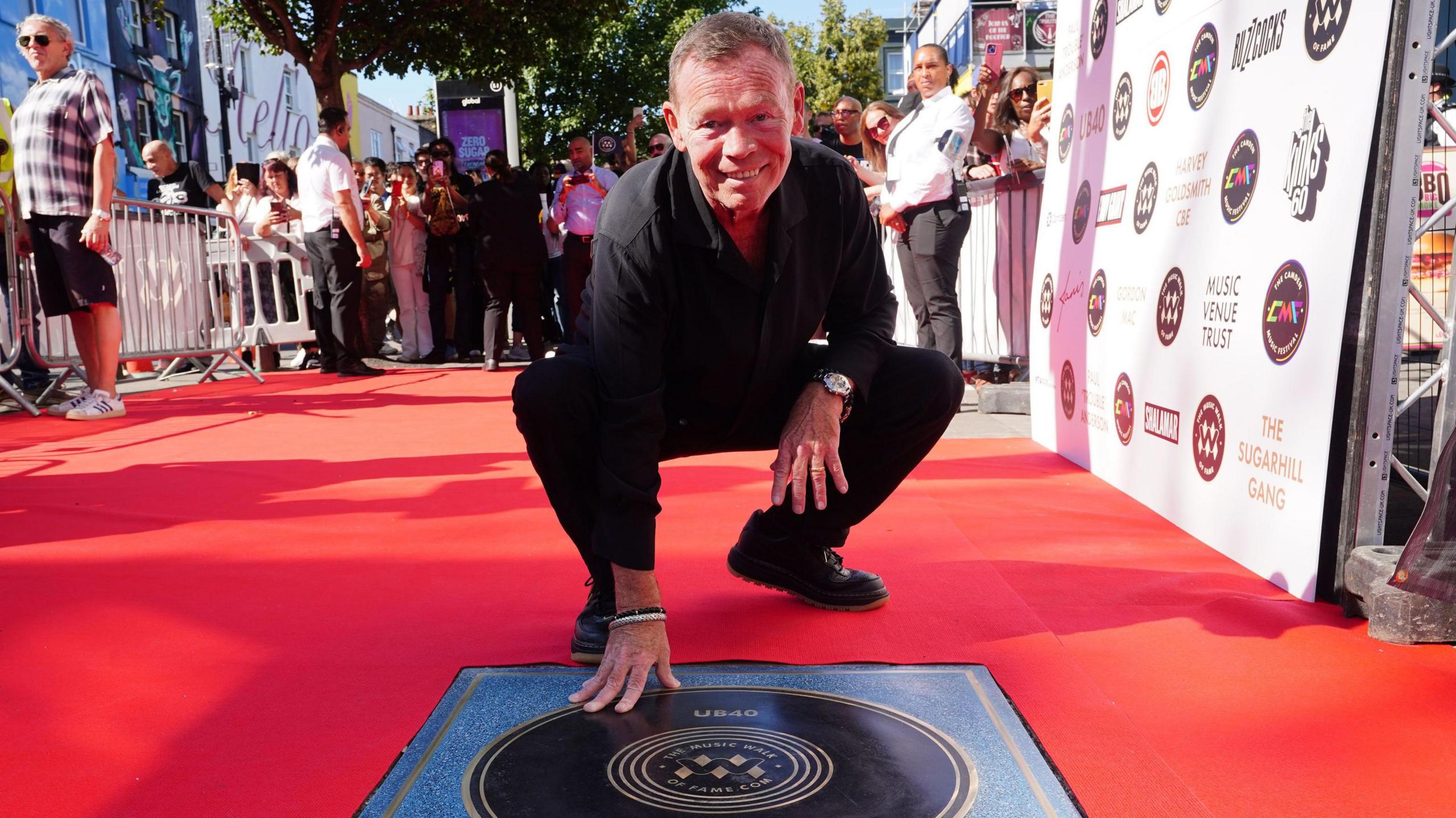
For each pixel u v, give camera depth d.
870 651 2.12
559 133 23.22
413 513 3.49
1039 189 6.12
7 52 17.80
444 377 8.53
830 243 1.98
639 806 1.50
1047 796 1.51
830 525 2.34
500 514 3.45
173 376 8.84
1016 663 2.04
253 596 2.57
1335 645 2.12
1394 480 3.61
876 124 7.06
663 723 1.77
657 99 23.47
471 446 4.93
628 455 1.85
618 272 1.85
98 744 1.74
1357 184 2.24
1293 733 1.73
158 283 7.64
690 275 1.88
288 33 13.33
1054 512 3.37
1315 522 2.36
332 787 1.59
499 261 8.84
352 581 2.70
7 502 3.72
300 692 1.96
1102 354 3.87
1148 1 3.46
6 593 2.61
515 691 1.92
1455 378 2.29
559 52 18.89
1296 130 2.50
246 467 4.45
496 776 1.59
